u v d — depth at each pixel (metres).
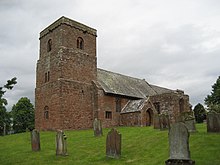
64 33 36.59
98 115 36.94
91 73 38.97
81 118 36.12
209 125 19.98
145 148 18.14
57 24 37.31
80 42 38.81
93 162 16.22
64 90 34.94
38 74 39.66
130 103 41.59
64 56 35.94
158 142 18.95
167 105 40.69
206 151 15.20
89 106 37.56
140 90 47.59
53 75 36.28
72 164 15.99
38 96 38.69
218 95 55.66
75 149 20.28
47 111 36.44
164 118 24.42
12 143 25.97
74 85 36.22
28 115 64.19
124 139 22.22
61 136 18.55
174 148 12.91
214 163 13.15
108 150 17.03
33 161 17.14
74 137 26.30
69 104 35.09
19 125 63.56
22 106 64.44
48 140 26.09
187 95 44.50
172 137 13.07
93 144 21.58
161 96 41.81
